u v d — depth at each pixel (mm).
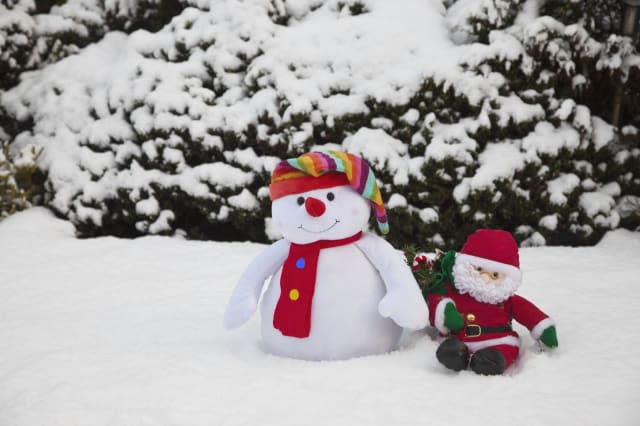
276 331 3182
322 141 6137
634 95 6363
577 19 5992
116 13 7926
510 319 3369
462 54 5852
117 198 6566
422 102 5867
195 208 6723
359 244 3221
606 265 4945
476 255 3227
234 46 6398
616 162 6113
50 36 7668
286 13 6828
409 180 5801
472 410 2600
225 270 5047
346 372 2926
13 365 3180
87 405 2682
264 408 2619
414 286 3105
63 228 6477
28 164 6664
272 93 6129
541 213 5875
